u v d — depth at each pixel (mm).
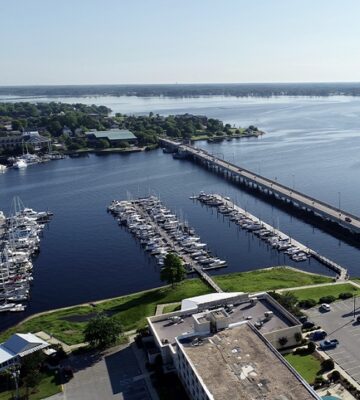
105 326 149875
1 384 135125
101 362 143375
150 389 128375
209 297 164125
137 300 192125
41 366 141375
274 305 156125
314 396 102688
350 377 126750
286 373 111438
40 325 175000
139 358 143875
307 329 151250
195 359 119375
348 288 187750
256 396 104062
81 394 128125
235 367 115062
